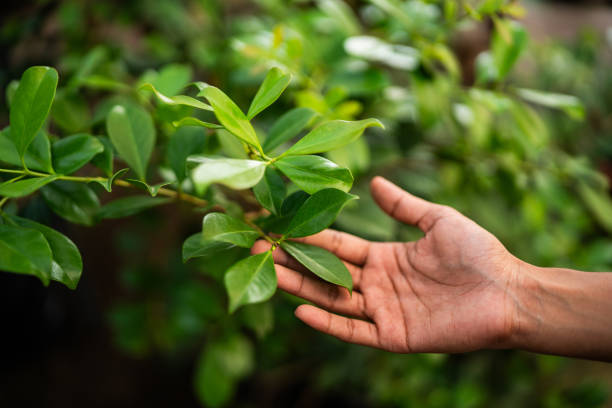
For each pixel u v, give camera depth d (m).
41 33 0.58
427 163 0.55
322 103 0.39
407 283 0.40
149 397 0.87
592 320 0.37
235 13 0.78
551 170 0.51
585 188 0.50
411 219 0.42
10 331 0.74
